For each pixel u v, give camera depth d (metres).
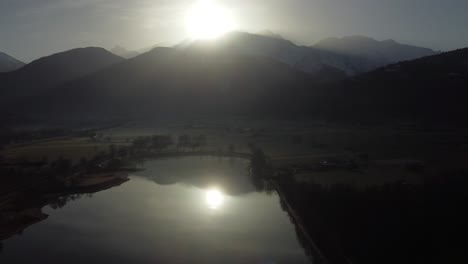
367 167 185.50
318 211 132.38
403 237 105.25
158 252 114.94
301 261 109.44
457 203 115.00
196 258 111.12
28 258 112.25
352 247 108.44
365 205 125.19
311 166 196.62
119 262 109.12
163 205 157.62
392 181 153.25
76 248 118.38
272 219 141.25
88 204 160.88
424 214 112.25
